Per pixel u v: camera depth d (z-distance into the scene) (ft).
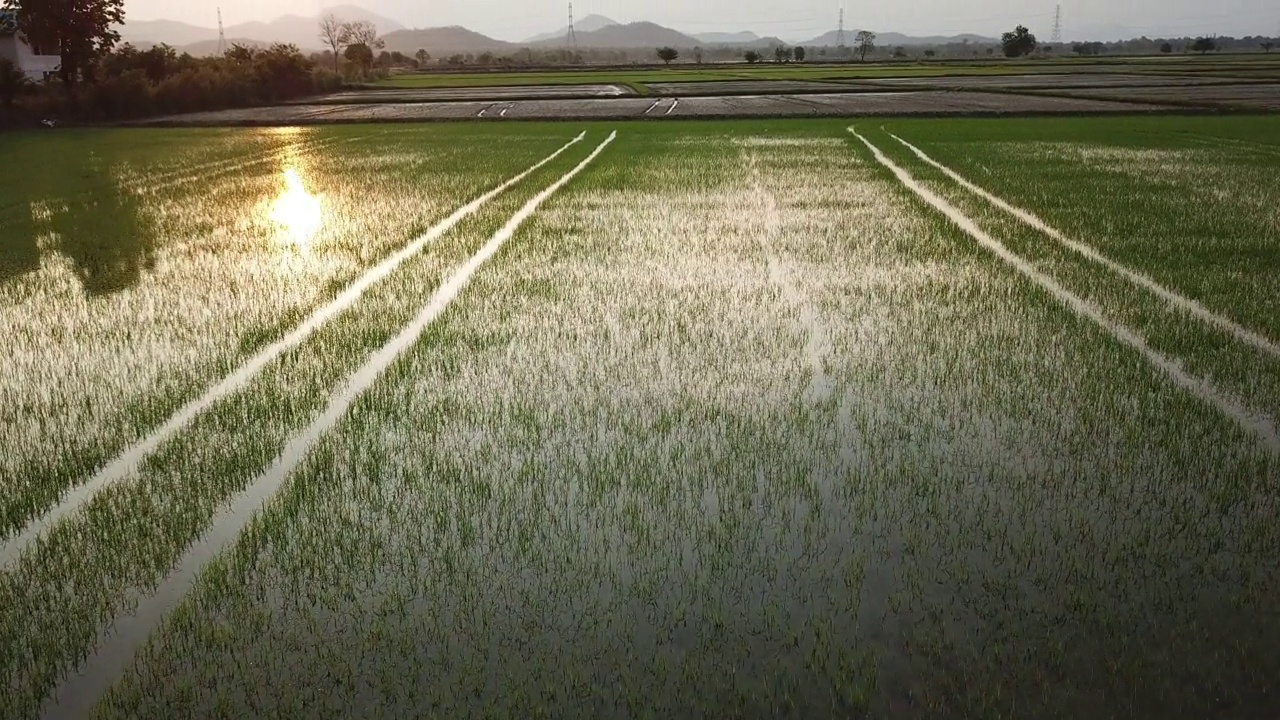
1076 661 12.71
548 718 11.87
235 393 22.88
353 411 21.54
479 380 23.50
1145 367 23.49
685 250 37.88
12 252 39.65
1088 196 50.08
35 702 12.29
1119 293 30.32
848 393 22.30
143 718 11.93
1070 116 104.99
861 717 11.77
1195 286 30.99
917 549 15.56
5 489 18.07
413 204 50.96
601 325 27.94
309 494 17.57
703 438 19.93
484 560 15.42
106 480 18.45
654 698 12.20
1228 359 24.00
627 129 100.22
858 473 18.22
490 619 13.88
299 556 15.57
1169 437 19.43
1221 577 14.55
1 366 25.05
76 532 16.40
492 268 35.27
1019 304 29.32
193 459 19.22
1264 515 16.33
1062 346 25.25
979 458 18.75
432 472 18.49
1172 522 16.19
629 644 13.29
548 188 56.18
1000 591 14.33
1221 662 12.64
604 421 20.89
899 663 12.76
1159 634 13.21
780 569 15.06
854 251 37.29
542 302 30.50
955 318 28.02
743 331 27.14
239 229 44.42
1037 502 16.98
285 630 13.66
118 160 76.95
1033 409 21.04
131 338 27.43
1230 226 41.04
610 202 50.37
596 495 17.53
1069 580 14.56
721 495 17.47
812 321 28.04
